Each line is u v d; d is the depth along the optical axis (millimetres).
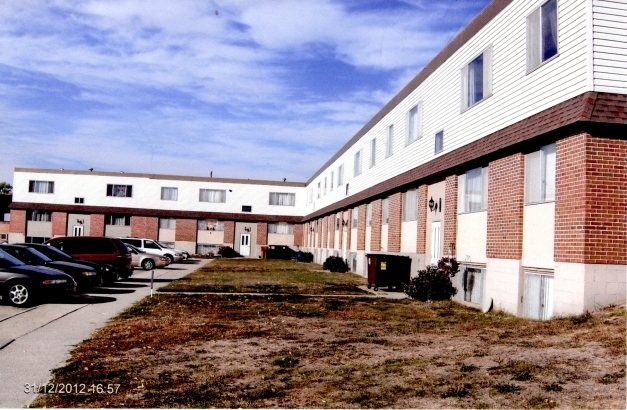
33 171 57219
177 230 58875
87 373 7875
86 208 57062
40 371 8016
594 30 11500
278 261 50781
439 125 20203
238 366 8375
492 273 15125
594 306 11094
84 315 13570
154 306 15523
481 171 16516
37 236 56531
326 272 34531
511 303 14062
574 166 11578
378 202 28938
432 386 7059
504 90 15141
